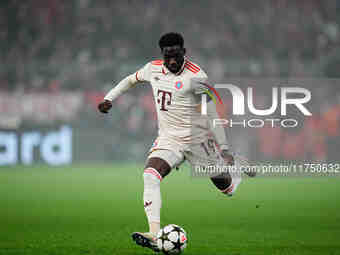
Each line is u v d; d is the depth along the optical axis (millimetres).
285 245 20141
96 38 92812
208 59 90375
